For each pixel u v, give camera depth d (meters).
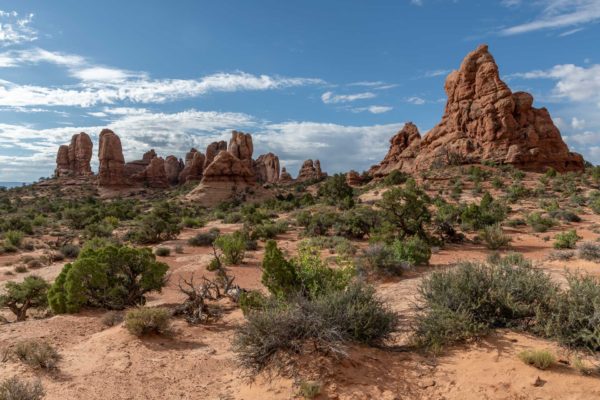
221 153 97.31
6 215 77.25
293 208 70.56
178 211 77.62
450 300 7.95
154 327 10.38
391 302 11.48
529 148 84.56
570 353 6.48
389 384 6.36
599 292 6.84
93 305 14.28
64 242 37.88
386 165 119.88
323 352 7.02
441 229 30.06
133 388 7.37
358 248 26.55
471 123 92.50
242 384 7.12
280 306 8.51
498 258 17.72
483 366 6.48
